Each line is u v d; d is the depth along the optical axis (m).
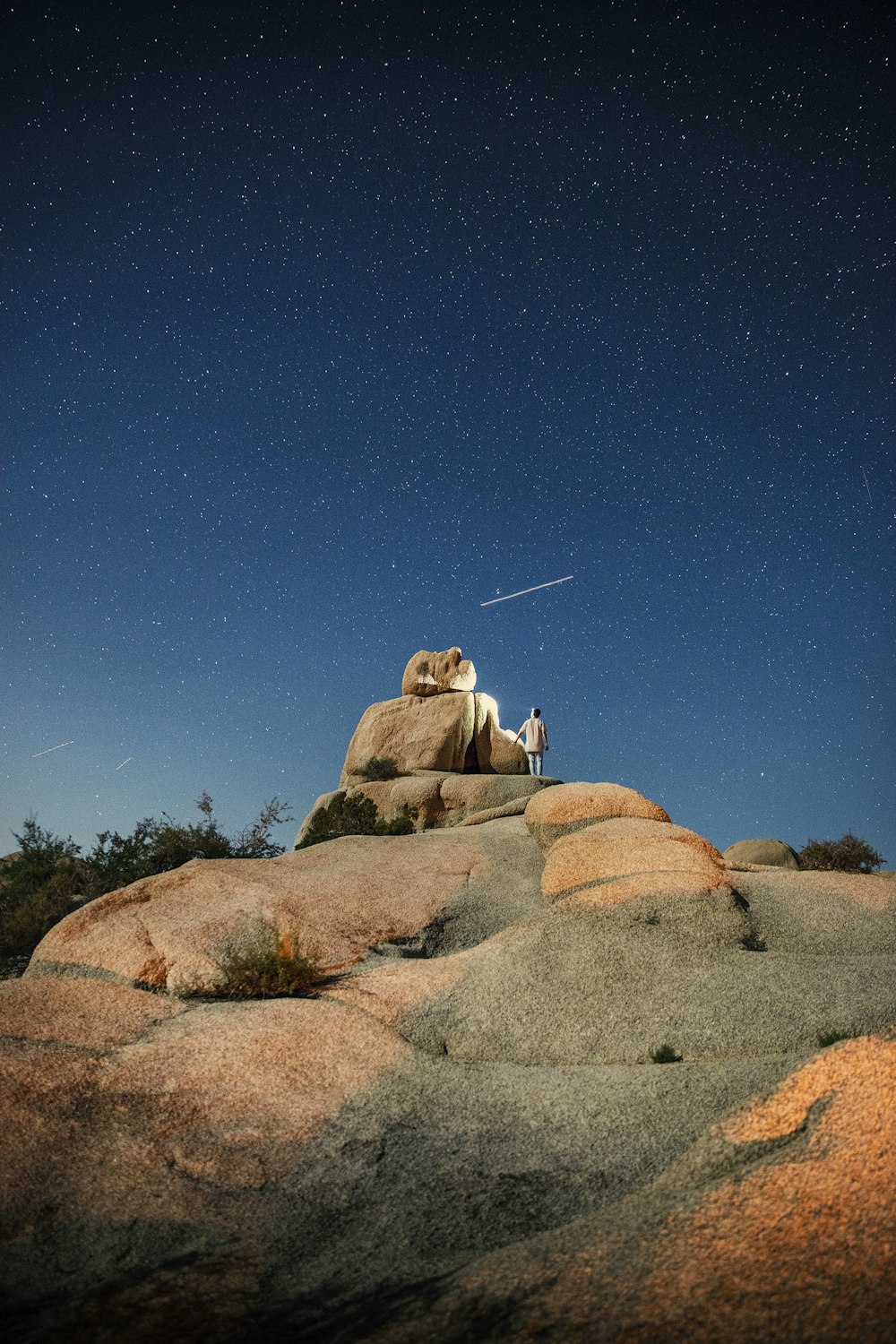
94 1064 7.11
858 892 11.58
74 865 17.19
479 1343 3.61
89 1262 4.96
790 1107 4.87
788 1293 3.39
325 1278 4.78
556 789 15.41
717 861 12.28
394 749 25.48
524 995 8.78
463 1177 5.83
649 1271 3.76
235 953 10.00
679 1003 8.45
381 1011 8.66
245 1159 6.10
